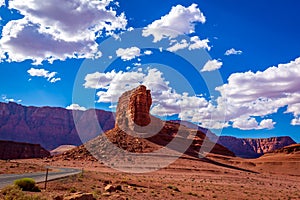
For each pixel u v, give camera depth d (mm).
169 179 52781
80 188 22703
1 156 122375
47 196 16531
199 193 32719
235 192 37938
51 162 87562
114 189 24188
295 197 37344
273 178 90125
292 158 144750
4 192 15516
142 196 24047
